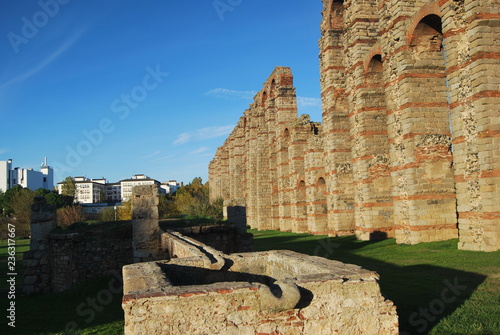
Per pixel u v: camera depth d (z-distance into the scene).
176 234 19.72
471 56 20.30
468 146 20.72
